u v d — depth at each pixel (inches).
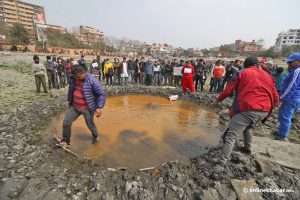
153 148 182.7
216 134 218.7
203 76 435.5
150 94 410.3
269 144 174.7
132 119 254.8
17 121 213.8
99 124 232.1
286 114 182.7
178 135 212.8
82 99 162.6
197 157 158.9
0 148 156.3
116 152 172.6
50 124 227.9
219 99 148.0
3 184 120.3
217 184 123.3
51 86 427.8
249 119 130.1
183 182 127.6
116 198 113.8
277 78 298.0
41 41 2188.7
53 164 143.6
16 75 544.1
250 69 135.3
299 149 167.0
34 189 115.5
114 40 4121.6
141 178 128.9
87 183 123.3
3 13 3267.7
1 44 1628.9
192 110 307.6
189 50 4490.7
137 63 495.8
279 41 4468.5
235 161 149.6
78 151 171.3
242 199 113.5
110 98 367.9
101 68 534.3
